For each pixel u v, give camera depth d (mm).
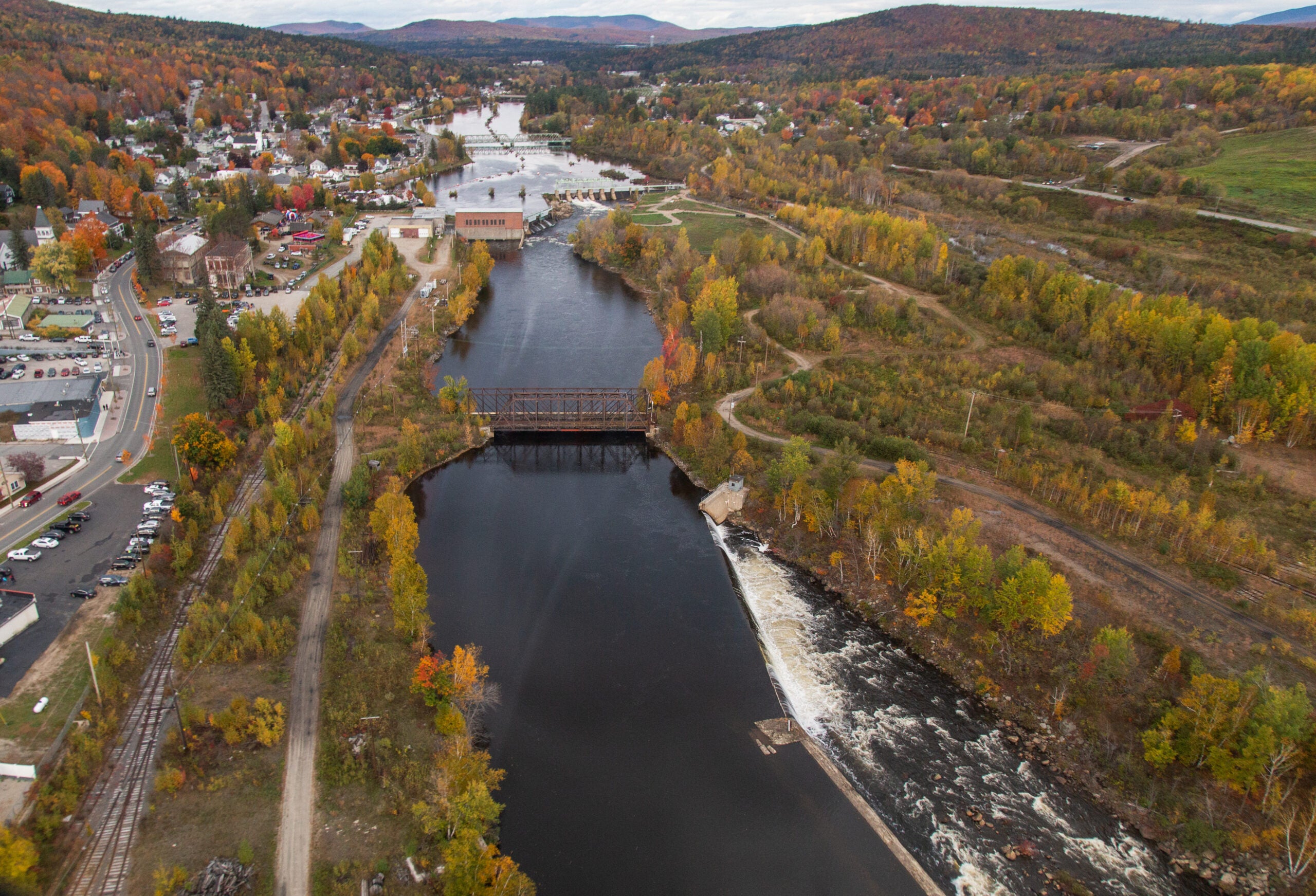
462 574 173000
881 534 168250
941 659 151000
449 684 129500
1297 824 113375
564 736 132875
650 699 141250
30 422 194625
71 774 109875
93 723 119938
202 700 127188
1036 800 123938
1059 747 132125
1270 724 116750
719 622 161375
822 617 163750
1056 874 112875
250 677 133125
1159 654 142625
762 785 125375
